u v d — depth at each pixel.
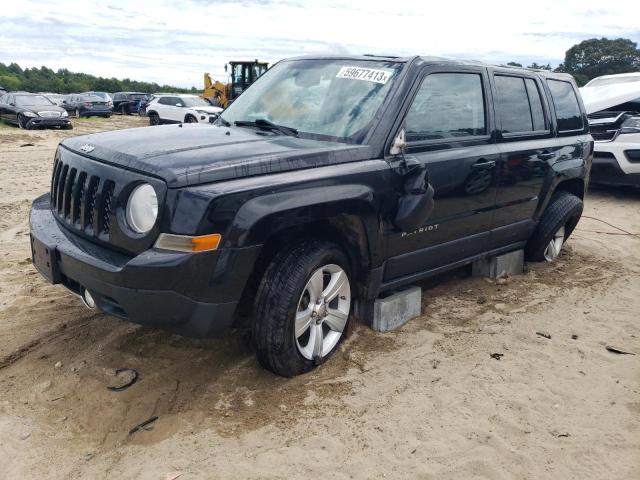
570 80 6.18
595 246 7.03
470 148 4.52
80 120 30.33
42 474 2.77
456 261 4.77
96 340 3.99
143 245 3.08
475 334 4.41
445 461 2.96
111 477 2.76
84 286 3.29
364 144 3.79
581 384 3.76
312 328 3.68
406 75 4.07
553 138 5.58
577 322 4.74
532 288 5.44
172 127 4.21
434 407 3.42
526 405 3.48
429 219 4.22
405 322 4.51
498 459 3.00
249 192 3.10
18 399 3.33
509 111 5.06
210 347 3.94
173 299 3.02
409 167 3.90
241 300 3.58
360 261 3.92
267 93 4.55
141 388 3.45
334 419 3.25
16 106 22.05
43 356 3.77
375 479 2.81
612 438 3.21
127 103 37.25
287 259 3.42
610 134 9.94
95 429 3.10
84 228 3.41
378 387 3.59
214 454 2.93
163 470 2.80
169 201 2.99
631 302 5.21
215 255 3.03
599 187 11.23
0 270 5.36
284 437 3.08
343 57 4.50
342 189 3.48
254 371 3.68
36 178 10.52
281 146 3.57
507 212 5.08
